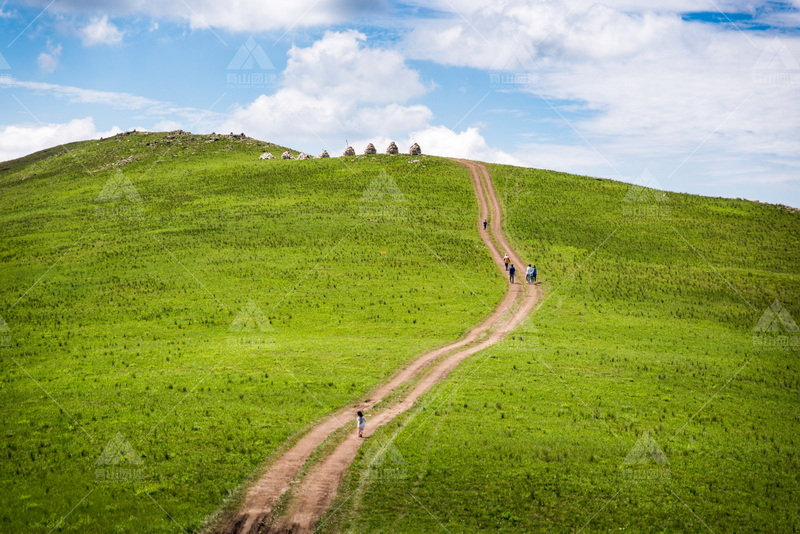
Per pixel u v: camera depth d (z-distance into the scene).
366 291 66.19
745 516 28.92
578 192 114.94
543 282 70.50
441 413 37.22
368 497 28.91
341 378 43.38
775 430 37.88
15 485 30.19
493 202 107.75
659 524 28.08
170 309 61.12
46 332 55.59
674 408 39.88
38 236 94.19
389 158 140.00
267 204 105.81
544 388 41.66
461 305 62.28
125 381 43.34
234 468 31.36
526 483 30.41
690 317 61.59
